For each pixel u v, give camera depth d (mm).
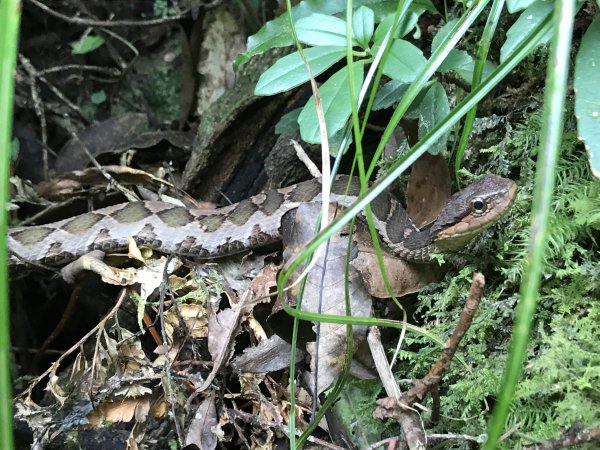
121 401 231
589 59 176
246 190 335
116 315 247
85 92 414
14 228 301
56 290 341
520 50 161
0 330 102
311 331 217
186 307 248
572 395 173
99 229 295
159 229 292
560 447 155
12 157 354
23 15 402
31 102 394
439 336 214
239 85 312
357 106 185
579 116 171
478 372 202
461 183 248
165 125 392
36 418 231
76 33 412
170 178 343
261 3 359
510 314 207
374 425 219
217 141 320
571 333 188
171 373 229
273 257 286
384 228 239
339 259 220
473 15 174
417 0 217
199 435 218
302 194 287
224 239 288
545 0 185
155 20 367
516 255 218
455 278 225
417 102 210
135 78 408
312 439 204
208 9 360
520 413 185
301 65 199
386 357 222
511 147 236
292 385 179
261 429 223
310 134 190
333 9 224
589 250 205
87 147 365
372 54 200
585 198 203
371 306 219
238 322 235
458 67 204
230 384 242
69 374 277
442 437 185
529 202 223
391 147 281
